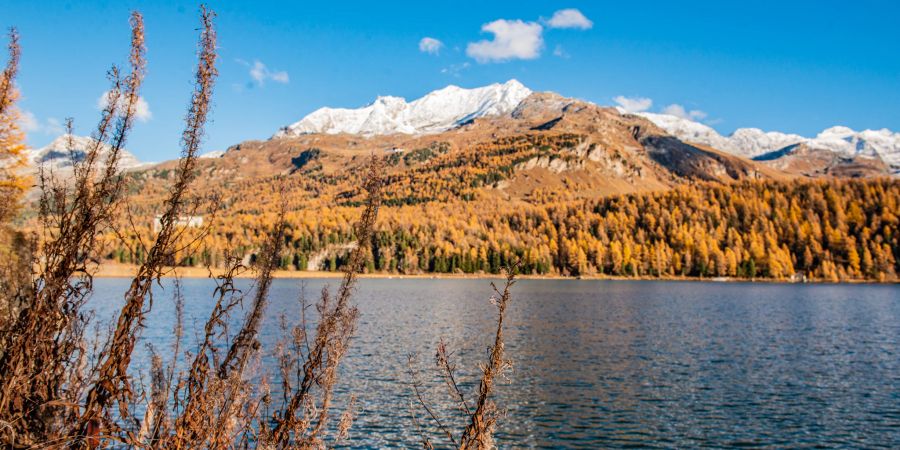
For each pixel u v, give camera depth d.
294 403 6.85
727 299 102.31
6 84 6.25
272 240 6.85
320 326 6.99
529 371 36.59
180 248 5.46
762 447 23.20
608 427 25.48
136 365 26.38
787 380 34.44
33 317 5.19
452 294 111.12
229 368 6.66
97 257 5.49
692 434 24.69
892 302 95.94
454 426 25.00
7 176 14.49
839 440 24.00
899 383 33.75
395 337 50.09
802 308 83.81
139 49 5.50
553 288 138.50
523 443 23.53
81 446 5.14
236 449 6.96
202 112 5.48
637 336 52.53
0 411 4.96
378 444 22.67
